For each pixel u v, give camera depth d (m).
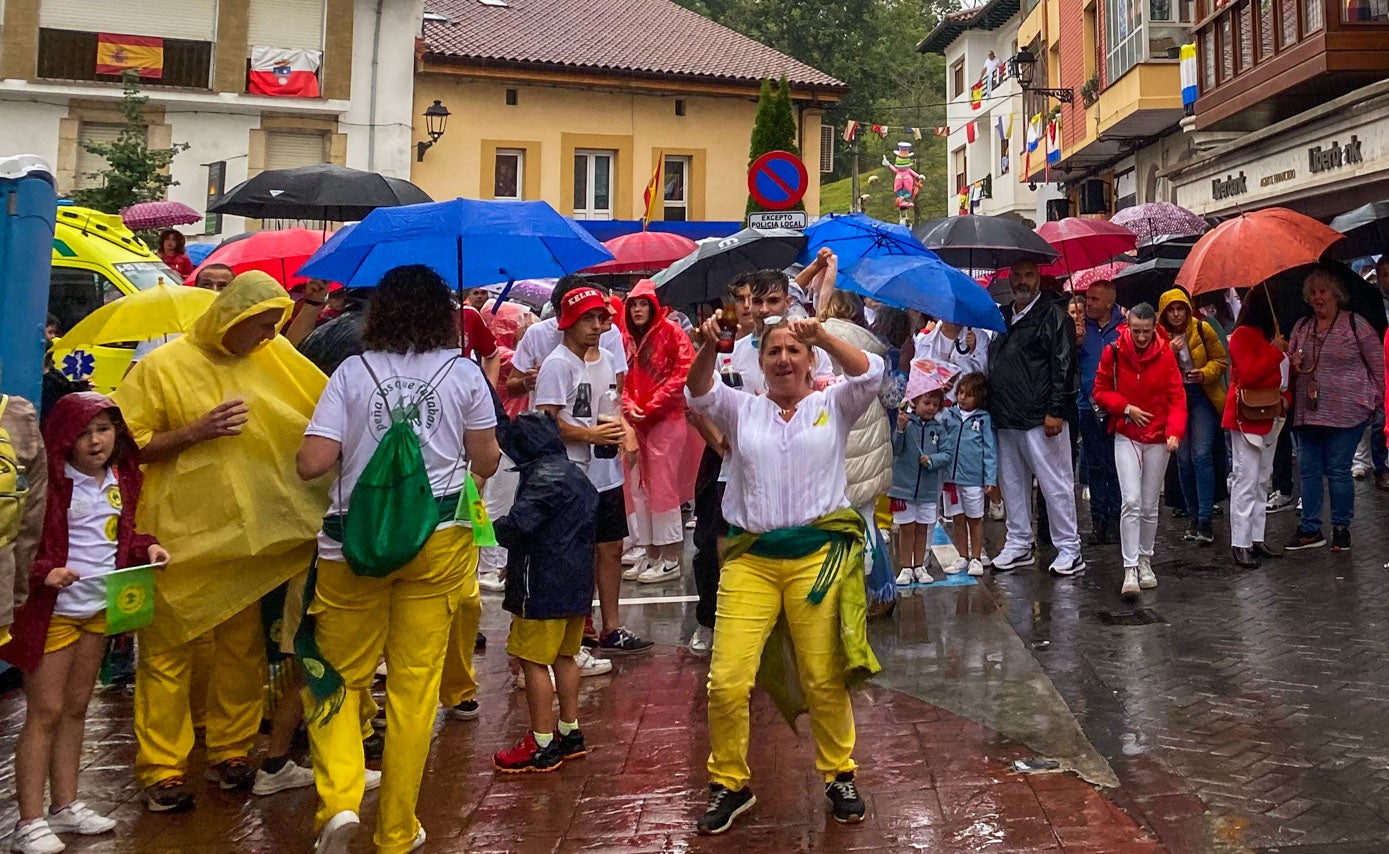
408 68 25.89
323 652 4.29
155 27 24.62
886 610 7.41
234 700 4.99
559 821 4.59
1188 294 8.26
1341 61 16.00
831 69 55.00
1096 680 6.18
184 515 4.73
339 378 4.25
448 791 4.92
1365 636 6.72
